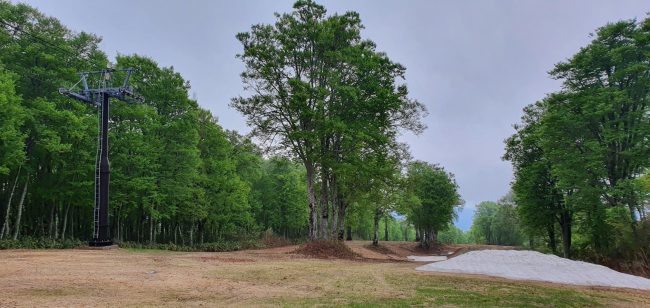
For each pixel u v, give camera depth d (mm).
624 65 28656
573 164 29562
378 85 26281
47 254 19250
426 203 58250
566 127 30391
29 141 27312
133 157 30516
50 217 30672
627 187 26000
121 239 34375
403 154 35000
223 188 40219
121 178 30688
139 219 38031
